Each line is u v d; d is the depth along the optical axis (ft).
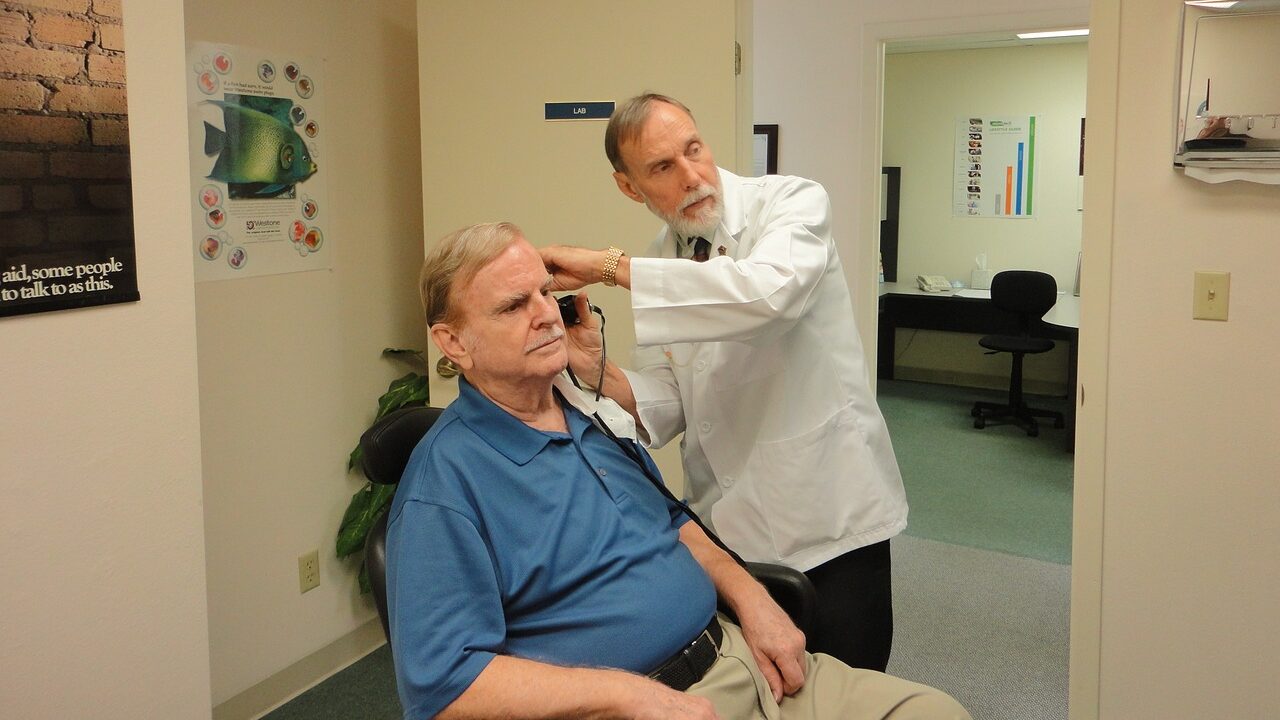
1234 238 6.38
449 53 9.21
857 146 14.94
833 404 5.59
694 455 5.99
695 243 5.74
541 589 4.39
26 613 5.07
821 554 5.57
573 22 8.84
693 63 8.59
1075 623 7.21
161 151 5.57
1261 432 6.47
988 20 13.80
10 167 4.83
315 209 8.93
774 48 15.34
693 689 4.48
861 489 5.57
